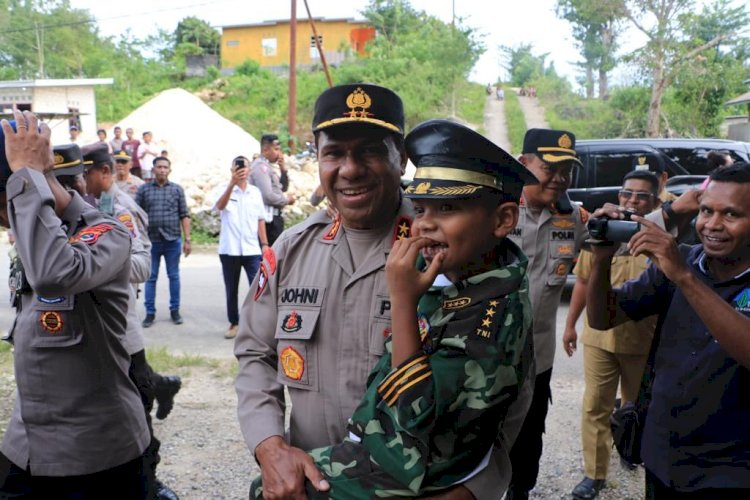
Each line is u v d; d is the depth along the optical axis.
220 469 3.75
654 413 2.18
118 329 2.37
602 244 2.28
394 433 1.36
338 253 1.83
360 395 1.75
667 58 28.45
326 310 1.79
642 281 2.35
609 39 42.66
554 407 4.66
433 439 1.36
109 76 46.84
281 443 1.66
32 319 2.26
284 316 1.83
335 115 1.72
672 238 1.98
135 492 2.49
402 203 1.88
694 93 28.34
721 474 2.01
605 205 2.33
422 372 1.36
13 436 2.35
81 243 2.16
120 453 2.36
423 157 1.50
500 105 46.59
